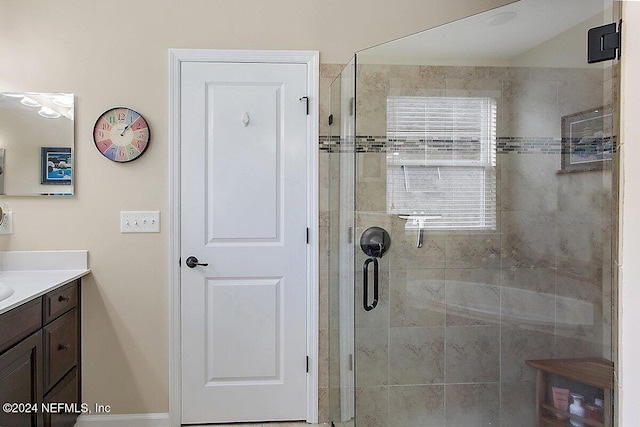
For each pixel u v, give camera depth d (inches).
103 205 95.7
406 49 81.9
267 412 99.7
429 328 85.4
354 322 84.1
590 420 74.2
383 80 82.0
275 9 97.8
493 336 84.1
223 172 97.6
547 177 76.6
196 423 98.4
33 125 94.2
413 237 84.1
